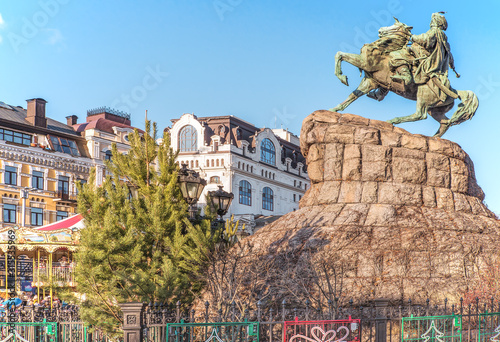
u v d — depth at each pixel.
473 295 14.72
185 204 14.68
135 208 14.19
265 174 67.06
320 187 18.88
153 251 14.10
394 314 13.23
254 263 15.48
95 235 12.88
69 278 20.30
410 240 16.34
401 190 18.22
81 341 13.20
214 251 14.26
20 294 23.22
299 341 10.10
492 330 11.88
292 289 14.71
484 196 20.92
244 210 63.22
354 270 15.46
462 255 16.19
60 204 47.97
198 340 12.49
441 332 11.06
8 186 44.56
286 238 16.98
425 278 15.48
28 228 21.70
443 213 17.89
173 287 12.34
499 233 17.77
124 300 12.43
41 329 12.41
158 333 10.32
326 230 16.64
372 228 16.78
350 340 10.12
